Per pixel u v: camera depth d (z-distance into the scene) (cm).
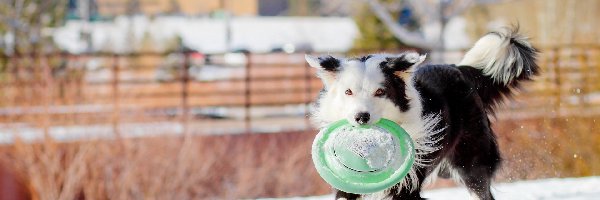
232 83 1858
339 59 508
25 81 1345
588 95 1498
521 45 640
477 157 589
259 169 1305
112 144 1184
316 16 3941
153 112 1325
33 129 1220
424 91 547
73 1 3581
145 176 1185
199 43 3559
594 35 2364
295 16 4106
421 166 530
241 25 3822
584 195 762
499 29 645
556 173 1070
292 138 1351
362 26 2559
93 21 3178
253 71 1970
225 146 1300
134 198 1177
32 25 2172
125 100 1347
